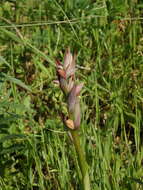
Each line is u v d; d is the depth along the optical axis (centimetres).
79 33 520
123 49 505
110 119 412
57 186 365
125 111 435
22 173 383
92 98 448
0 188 357
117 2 534
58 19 536
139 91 448
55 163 376
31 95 466
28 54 506
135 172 353
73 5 534
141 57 491
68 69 216
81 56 500
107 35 513
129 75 466
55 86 464
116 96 432
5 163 380
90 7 536
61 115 220
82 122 386
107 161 357
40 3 551
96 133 391
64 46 516
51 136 394
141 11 553
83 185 232
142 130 426
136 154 379
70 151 387
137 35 526
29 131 438
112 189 345
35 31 536
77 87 216
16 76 494
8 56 502
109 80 464
